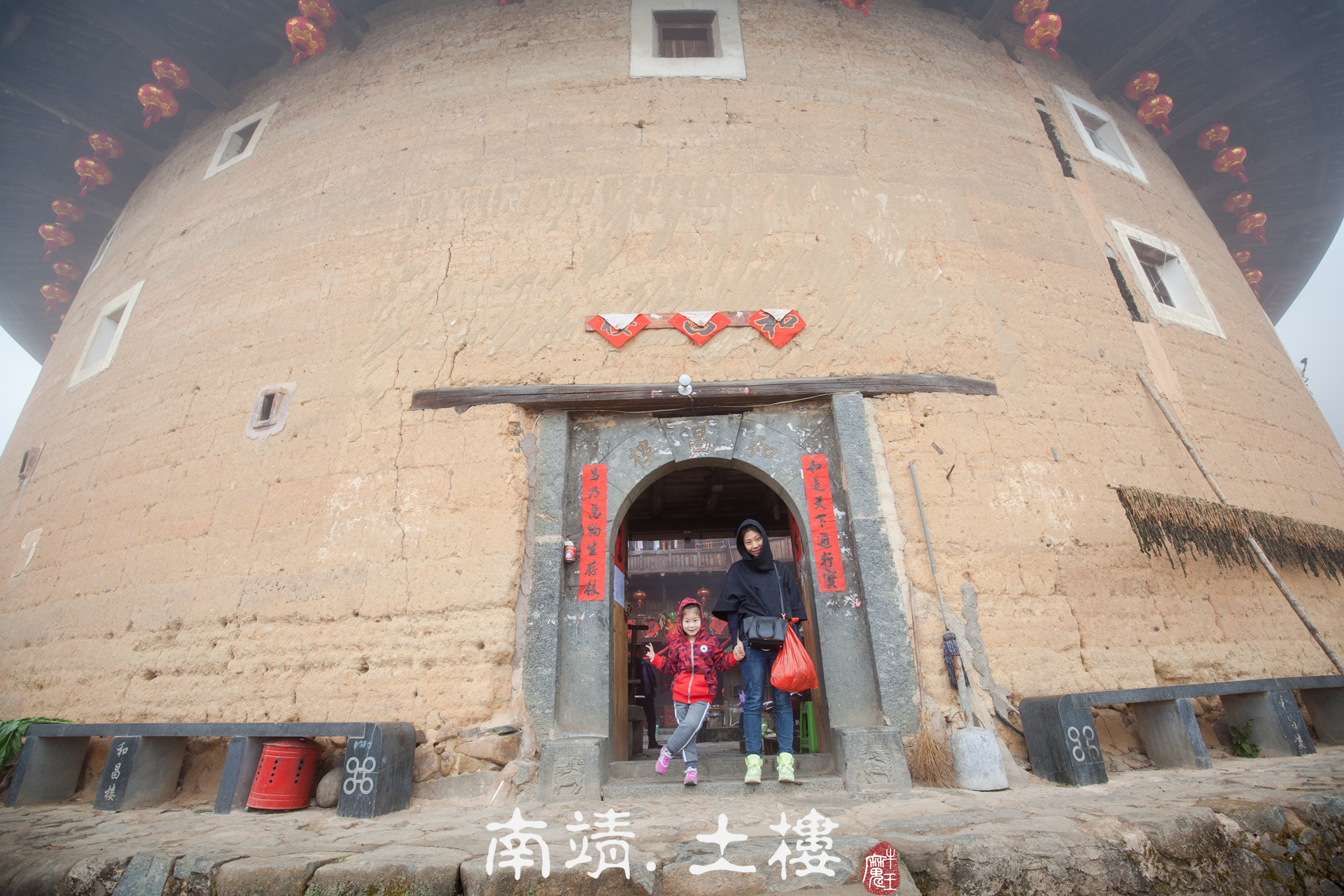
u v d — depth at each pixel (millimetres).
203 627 5141
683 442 5438
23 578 6305
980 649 4789
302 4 7773
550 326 5816
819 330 5828
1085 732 4051
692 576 15062
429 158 6934
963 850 2557
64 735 4562
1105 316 6684
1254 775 3795
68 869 2752
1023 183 7281
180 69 8281
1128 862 2576
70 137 9234
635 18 7750
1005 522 5246
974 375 5816
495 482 5164
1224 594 5539
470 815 3717
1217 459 6391
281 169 7562
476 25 8031
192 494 5742
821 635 4836
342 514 5246
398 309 6055
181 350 6684
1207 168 10188
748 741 4105
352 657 4777
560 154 6727
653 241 6184
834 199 6523
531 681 4633
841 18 8055
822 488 5254
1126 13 8875
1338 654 5812
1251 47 8891
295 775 4059
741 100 7090
